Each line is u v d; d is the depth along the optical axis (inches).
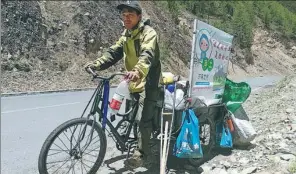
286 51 324.8
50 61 857.5
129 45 172.2
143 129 176.9
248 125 220.4
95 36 992.9
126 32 173.3
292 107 312.0
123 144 180.2
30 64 806.5
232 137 220.4
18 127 324.2
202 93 201.3
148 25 170.6
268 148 210.1
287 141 219.1
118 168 193.3
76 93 701.9
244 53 354.6
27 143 266.1
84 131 166.1
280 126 254.5
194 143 182.9
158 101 182.7
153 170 190.7
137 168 192.9
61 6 1013.2
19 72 762.8
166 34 1331.2
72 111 434.9
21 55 803.4
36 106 474.6
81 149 170.6
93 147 203.5
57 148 222.4
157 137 192.2
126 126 186.2
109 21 1075.9
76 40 950.4
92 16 1027.9
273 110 319.6
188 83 191.8
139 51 169.9
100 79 168.7
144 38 165.5
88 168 190.2
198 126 188.9
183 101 188.5
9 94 626.2
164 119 187.3
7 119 364.8
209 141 209.8
